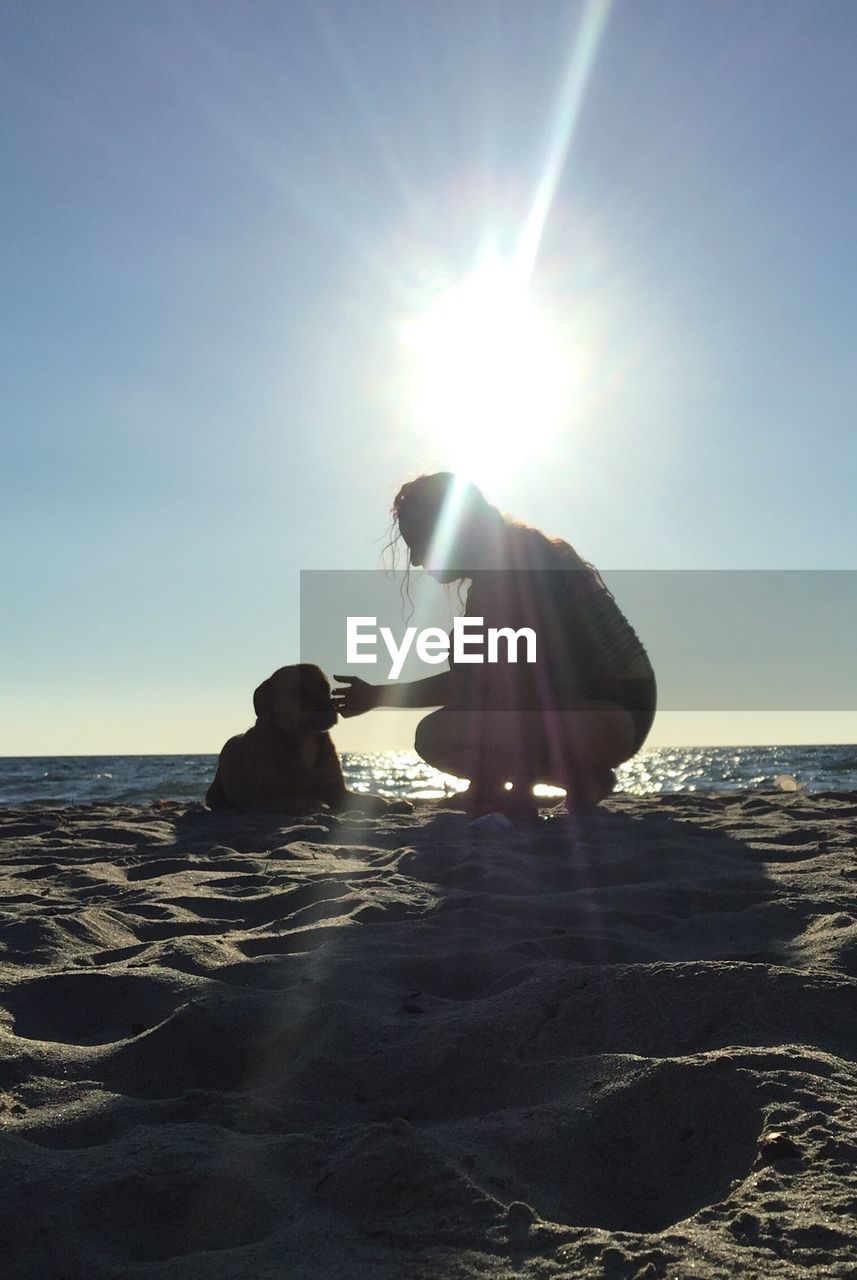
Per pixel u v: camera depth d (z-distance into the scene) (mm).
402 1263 681
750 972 1170
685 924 1610
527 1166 842
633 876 2018
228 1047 1145
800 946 1441
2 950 1501
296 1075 1059
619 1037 1082
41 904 1856
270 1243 715
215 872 2219
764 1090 894
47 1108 987
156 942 1556
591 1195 819
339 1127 914
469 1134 889
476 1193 759
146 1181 794
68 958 1496
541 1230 710
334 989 1288
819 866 2047
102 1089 1034
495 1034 1098
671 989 1160
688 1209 791
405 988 1325
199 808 3602
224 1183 796
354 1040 1126
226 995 1250
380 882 1987
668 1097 907
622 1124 886
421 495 2738
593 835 2557
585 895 1802
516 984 1303
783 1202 722
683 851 2221
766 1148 797
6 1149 858
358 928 1583
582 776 2916
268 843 2732
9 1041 1138
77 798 7637
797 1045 1015
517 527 2803
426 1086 1020
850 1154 781
